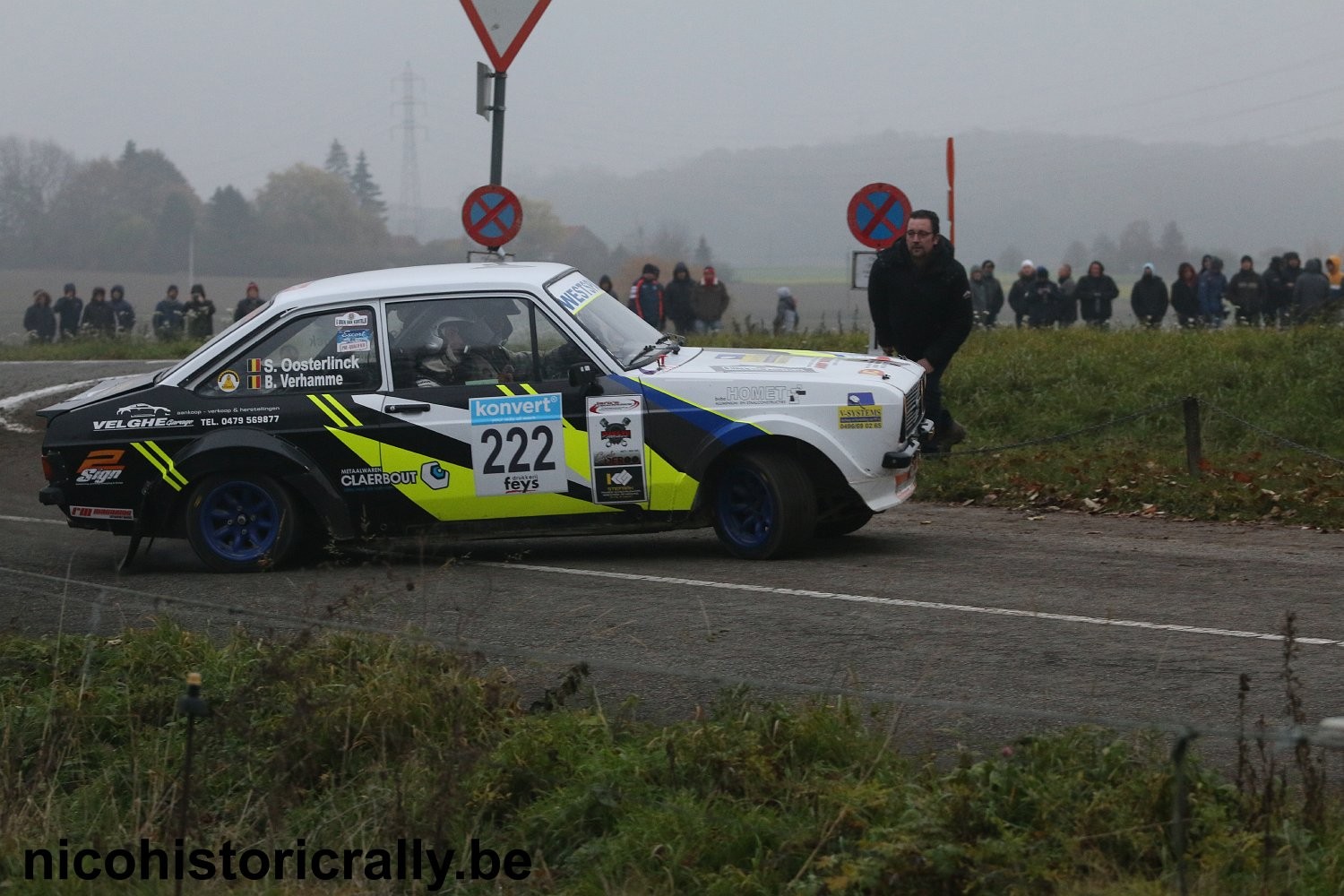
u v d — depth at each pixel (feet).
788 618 31.55
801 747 21.70
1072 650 28.58
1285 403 58.49
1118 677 26.76
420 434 37.91
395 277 39.29
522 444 37.65
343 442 38.06
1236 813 18.95
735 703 23.17
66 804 22.09
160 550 42.47
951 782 19.74
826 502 38.45
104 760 23.59
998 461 51.72
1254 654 28.12
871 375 37.91
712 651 29.04
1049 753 20.49
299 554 39.42
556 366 37.86
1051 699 25.54
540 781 21.56
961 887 17.49
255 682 24.40
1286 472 48.57
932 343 49.93
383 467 38.04
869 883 17.52
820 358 39.91
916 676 27.04
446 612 32.73
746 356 40.11
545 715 23.95
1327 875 17.33
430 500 37.99
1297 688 25.81
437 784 20.80
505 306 38.24
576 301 38.86
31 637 31.19
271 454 38.14
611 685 27.04
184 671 26.66
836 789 19.99
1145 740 21.81
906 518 44.60
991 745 23.00
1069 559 37.50
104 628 32.14
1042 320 101.19
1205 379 61.67
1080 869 17.93
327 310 38.68
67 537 44.68
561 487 37.70
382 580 36.70
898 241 49.44
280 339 38.75
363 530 36.60
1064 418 59.52
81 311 123.54
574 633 30.73
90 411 39.11
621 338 39.22
